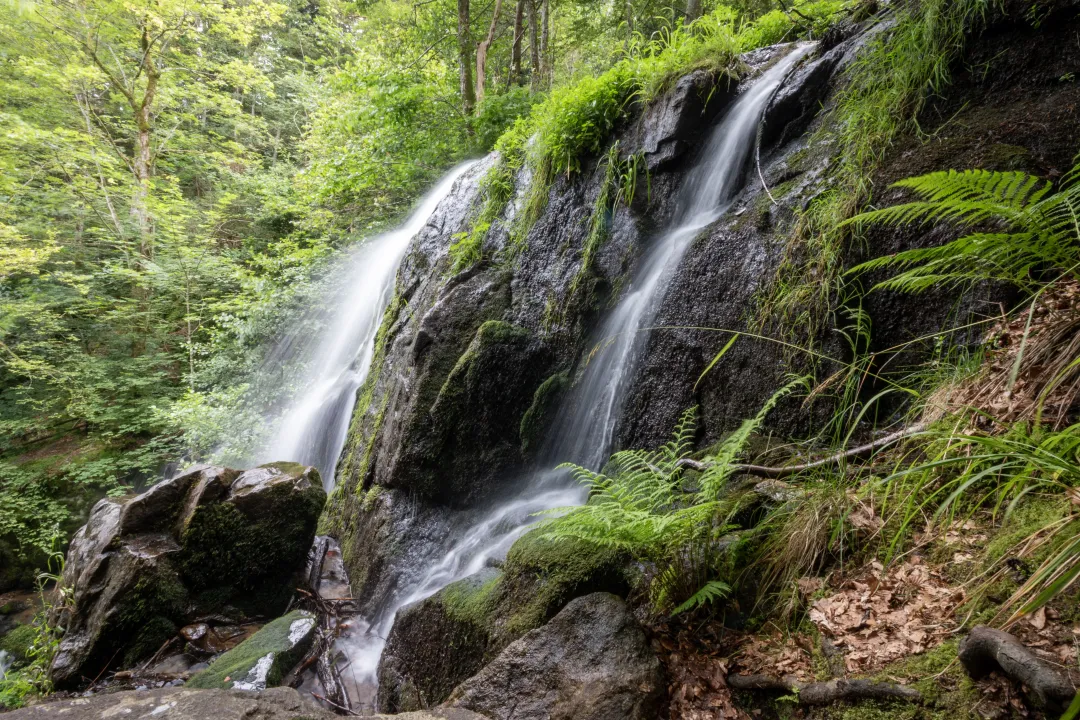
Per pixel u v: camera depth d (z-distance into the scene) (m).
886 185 3.22
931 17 3.56
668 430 4.06
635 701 2.11
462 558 4.68
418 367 5.88
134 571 4.73
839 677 1.87
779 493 2.77
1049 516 1.88
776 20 6.64
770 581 2.41
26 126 11.63
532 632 2.51
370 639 4.73
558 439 5.05
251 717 2.09
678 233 4.73
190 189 18.17
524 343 5.39
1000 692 1.54
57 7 12.81
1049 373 2.18
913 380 2.91
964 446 2.22
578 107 5.80
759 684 2.05
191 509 5.12
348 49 20.78
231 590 5.12
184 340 12.53
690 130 5.03
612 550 2.82
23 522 9.42
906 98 3.62
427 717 2.20
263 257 11.93
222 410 9.20
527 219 6.33
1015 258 2.31
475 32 13.65
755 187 4.33
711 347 3.92
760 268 3.78
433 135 11.29
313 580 5.58
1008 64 3.31
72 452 10.88
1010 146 2.93
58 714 2.08
